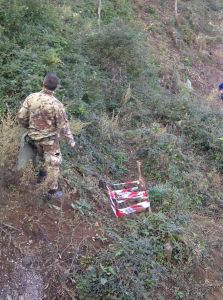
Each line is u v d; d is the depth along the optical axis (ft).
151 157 19.74
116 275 13.26
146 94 24.41
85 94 21.35
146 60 27.53
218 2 49.83
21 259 12.74
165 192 17.34
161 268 14.32
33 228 13.50
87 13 30.12
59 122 13.43
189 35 38.42
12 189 14.11
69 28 24.88
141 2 38.22
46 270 12.84
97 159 18.52
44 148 13.66
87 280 12.96
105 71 24.02
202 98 29.27
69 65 21.95
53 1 28.37
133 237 14.73
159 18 38.14
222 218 18.75
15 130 14.66
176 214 16.75
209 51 39.42
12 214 13.56
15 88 18.06
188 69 33.68
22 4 22.34
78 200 15.46
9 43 19.80
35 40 21.35
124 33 24.48
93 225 14.71
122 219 15.65
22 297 12.17
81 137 18.54
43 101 13.32
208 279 15.40
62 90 19.72
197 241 16.06
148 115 23.20
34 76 18.42
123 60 24.50
